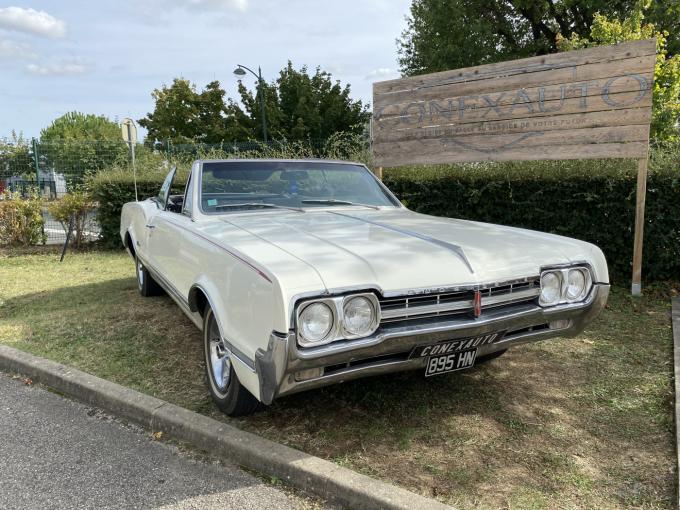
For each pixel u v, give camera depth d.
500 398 3.25
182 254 3.46
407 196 7.35
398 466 2.51
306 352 2.16
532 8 22.88
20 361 3.87
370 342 2.29
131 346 4.29
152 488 2.41
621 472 2.45
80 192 10.46
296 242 2.73
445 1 22.56
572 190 6.23
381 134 7.53
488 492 2.30
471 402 3.20
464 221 3.78
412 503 2.15
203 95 30.97
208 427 2.78
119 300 5.84
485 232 3.22
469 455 2.61
